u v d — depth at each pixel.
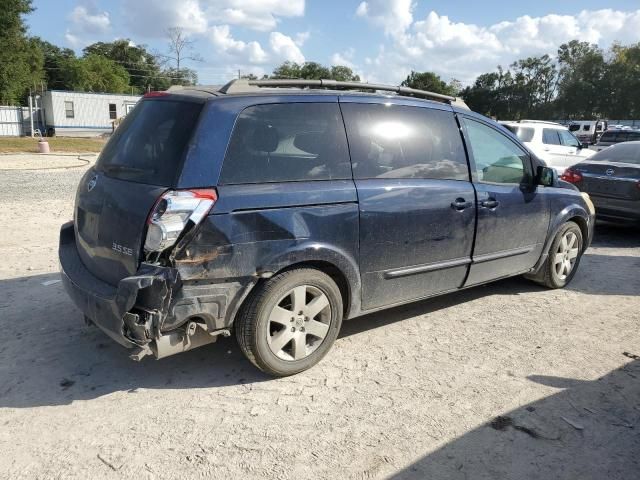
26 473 2.67
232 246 3.20
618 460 2.88
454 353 4.09
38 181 14.34
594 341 4.36
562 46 88.25
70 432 3.01
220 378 3.64
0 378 3.56
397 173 4.03
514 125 13.55
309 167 3.60
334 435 3.03
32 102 44.50
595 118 84.50
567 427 3.16
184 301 3.11
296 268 3.54
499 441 3.01
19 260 6.25
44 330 4.30
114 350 4.00
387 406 3.34
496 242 4.76
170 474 2.69
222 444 2.93
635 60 80.38
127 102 46.31
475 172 4.58
